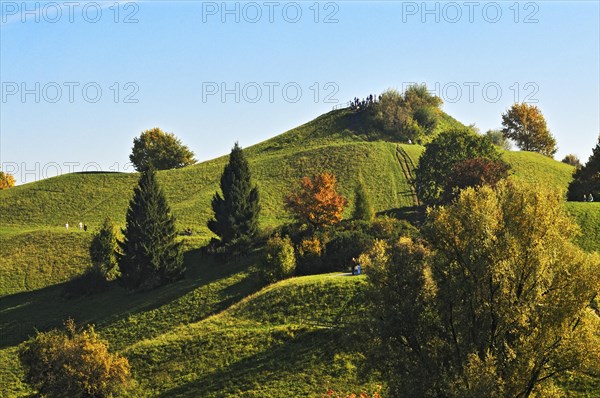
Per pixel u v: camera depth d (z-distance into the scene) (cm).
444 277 8194
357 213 18088
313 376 10781
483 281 7869
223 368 11625
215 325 13150
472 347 7725
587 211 16375
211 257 17888
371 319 8100
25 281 19075
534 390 7631
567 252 7788
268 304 13388
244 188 18075
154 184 17775
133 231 17400
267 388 10731
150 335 14162
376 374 10544
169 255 17188
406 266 8156
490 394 7019
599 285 7500
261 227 19388
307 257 15338
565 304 7519
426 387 7606
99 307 16662
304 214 17038
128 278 17175
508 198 8206
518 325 7625
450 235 8256
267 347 11900
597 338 7438
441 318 8056
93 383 11625
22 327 16312
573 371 7581
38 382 12044
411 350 8038
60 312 16912
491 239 7888
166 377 11825
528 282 7762
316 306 12875
